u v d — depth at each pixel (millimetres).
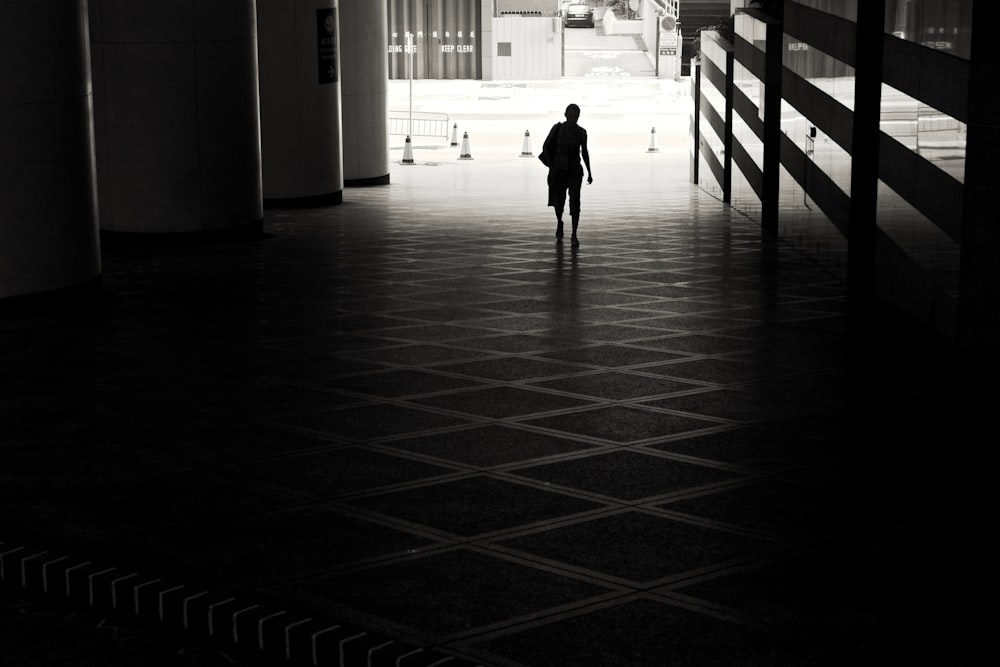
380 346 12195
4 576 6863
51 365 11391
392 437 9086
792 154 19984
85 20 14031
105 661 5973
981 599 6137
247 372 11125
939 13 12078
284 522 7324
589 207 26250
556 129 19609
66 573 6605
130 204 19312
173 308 14172
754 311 13969
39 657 6016
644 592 6258
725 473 8203
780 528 7168
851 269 15422
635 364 11398
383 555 6793
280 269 17156
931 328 12469
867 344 12234
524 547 6895
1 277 13289
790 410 9789
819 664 5453
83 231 14008
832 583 6352
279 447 8844
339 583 6410
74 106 13758
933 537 7004
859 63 15094
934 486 7914
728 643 5672
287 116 25500
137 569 6625
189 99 19156
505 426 9367
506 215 24391
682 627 5844
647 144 43000
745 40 24734
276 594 6270
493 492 7848
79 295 13992
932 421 9453
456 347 12141
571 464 8422
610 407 9898
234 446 8867
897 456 8570
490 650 5621
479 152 41219
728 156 26938
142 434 9172
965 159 11062
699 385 10602
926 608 6035
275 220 23531
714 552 6797
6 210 13188
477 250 19094
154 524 7309
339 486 7980
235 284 15875
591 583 6383
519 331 12891
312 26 25484
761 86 22453
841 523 7242
